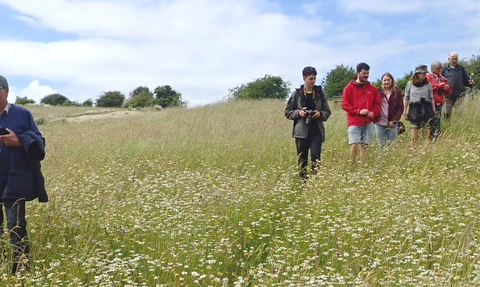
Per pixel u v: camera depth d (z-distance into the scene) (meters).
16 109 5.20
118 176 8.64
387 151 9.38
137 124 18.75
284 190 7.36
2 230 5.17
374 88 9.29
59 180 7.94
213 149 11.16
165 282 4.64
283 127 13.58
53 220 5.79
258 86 34.44
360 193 6.99
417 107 10.39
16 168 5.04
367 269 4.67
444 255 4.77
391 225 5.62
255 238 5.79
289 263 4.78
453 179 7.45
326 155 10.54
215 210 6.31
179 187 7.73
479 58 23.70
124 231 5.66
